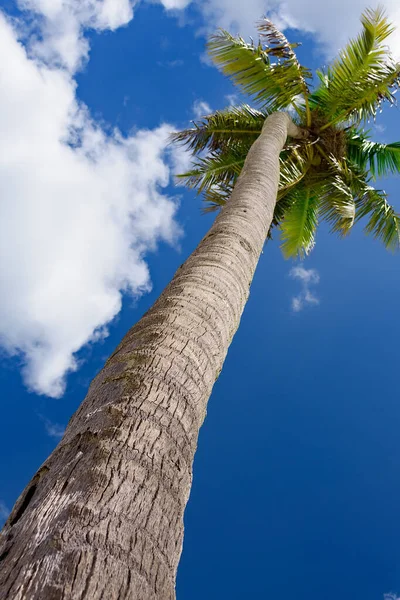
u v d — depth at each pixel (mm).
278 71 9789
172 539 1858
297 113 11438
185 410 2432
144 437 2131
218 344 3088
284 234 12953
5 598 1403
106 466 1925
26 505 1944
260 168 6375
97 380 2688
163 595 1628
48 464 2100
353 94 10398
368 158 12477
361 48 9711
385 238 12156
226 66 10031
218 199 11078
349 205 10695
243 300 3850
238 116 11656
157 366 2566
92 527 1660
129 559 1624
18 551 1609
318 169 11336
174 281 3592
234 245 4270
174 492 2018
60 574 1463
